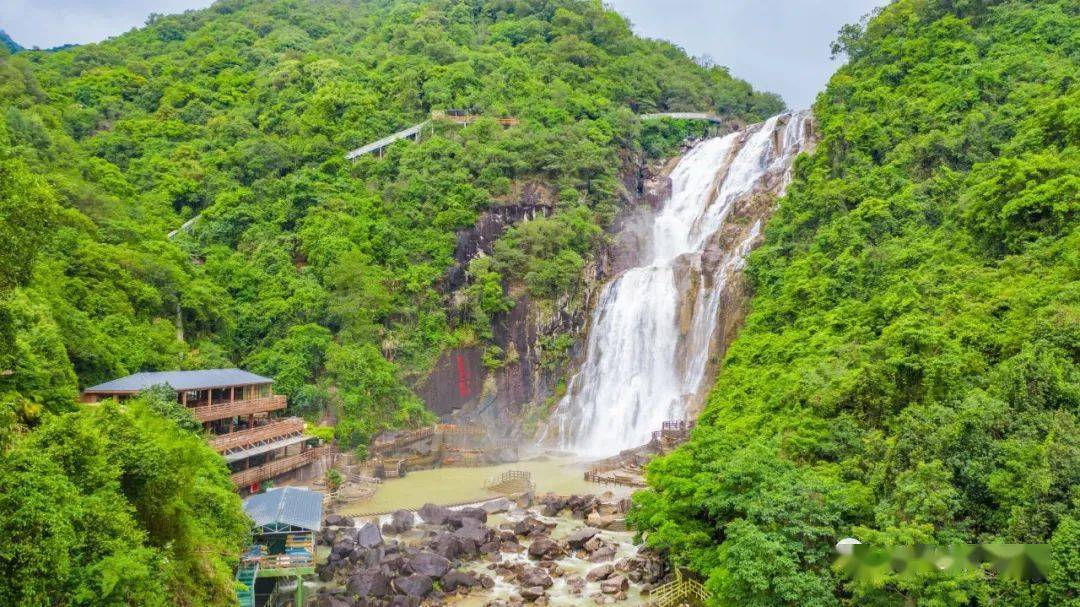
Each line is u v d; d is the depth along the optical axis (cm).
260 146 9938
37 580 1789
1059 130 5403
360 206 9019
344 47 14200
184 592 2595
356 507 5409
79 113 10869
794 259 6725
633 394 7894
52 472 2002
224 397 5788
